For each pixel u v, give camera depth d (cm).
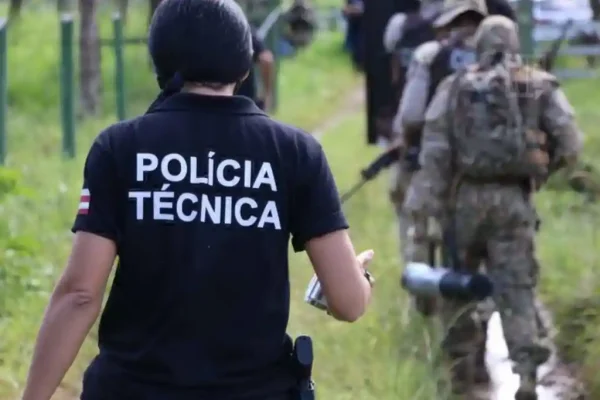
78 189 1373
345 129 2392
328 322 881
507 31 733
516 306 732
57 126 2072
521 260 735
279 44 3247
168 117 363
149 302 353
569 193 1273
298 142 366
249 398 353
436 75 834
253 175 359
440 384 755
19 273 948
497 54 731
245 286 353
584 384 791
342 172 1730
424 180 741
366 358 791
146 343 352
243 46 371
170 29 367
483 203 729
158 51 369
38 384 349
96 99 2169
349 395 734
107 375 354
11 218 1130
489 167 721
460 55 829
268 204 358
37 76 2500
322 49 3794
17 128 2016
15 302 904
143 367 351
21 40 2794
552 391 786
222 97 366
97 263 351
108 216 354
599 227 1162
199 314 350
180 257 352
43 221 1166
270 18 2670
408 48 1010
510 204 729
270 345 356
